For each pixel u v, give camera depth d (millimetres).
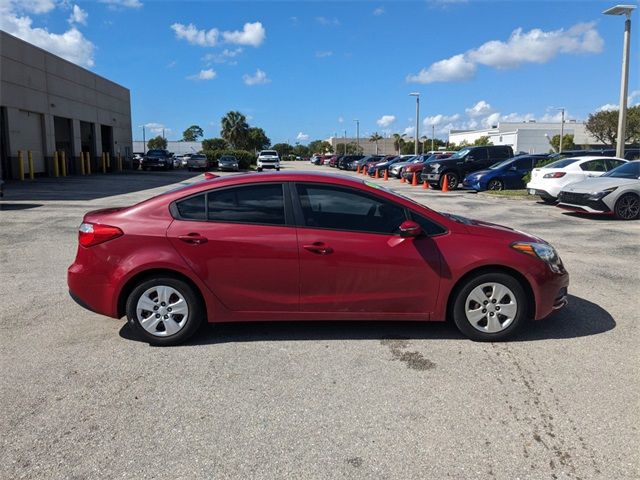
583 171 15250
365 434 3273
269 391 3832
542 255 4762
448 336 4906
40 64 29109
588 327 5148
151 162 45406
